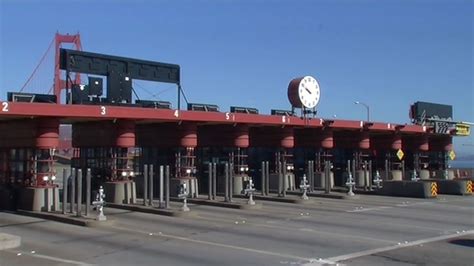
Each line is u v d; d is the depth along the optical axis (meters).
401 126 39.59
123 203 24.23
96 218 18.55
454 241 15.18
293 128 34.59
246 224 18.66
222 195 29.95
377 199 29.92
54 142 21.81
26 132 22.38
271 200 27.92
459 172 51.72
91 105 22.78
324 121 33.94
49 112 21.02
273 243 14.67
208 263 11.91
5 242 13.67
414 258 12.58
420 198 31.11
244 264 11.80
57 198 21.69
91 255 12.86
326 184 31.48
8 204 22.20
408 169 45.81
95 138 26.48
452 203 27.97
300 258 12.51
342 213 22.41
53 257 12.57
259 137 34.09
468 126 46.44
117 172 25.06
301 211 23.00
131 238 15.48
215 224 18.59
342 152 40.28
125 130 24.91
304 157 37.59
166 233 16.47
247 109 29.83
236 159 31.16
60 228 17.47
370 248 13.91
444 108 46.25
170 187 28.23
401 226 18.42
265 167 29.36
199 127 32.19
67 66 24.23
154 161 30.84
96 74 25.56
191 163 28.50
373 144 42.88
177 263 11.91
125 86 26.16
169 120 26.25
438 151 47.75
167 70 28.05
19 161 23.17
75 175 22.94
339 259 12.41
